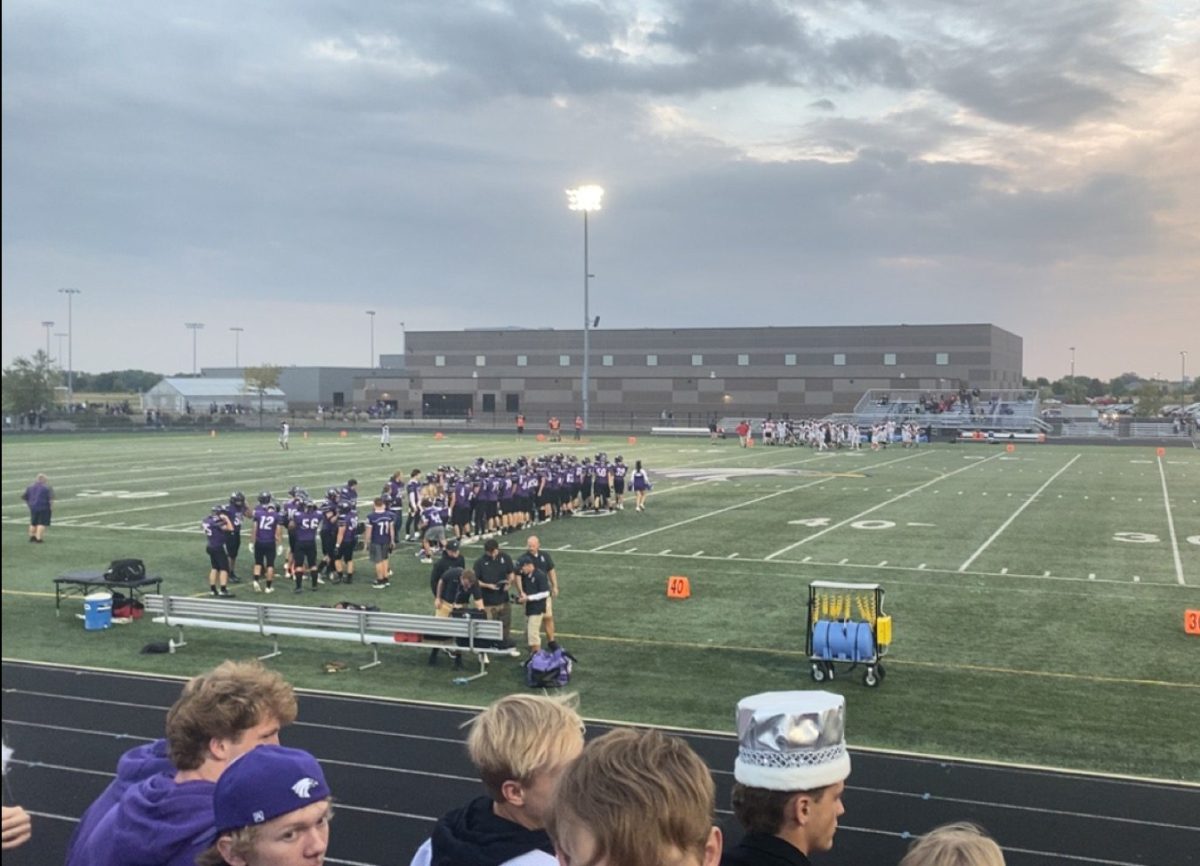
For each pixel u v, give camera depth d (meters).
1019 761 9.81
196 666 13.30
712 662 13.57
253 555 20.45
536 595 13.45
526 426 82.00
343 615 13.83
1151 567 20.17
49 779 9.22
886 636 12.47
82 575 16.30
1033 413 70.12
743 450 54.53
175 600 14.65
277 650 14.07
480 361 91.44
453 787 9.06
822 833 2.48
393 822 8.33
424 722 10.94
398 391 94.75
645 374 86.81
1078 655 13.80
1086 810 8.61
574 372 88.62
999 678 12.73
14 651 14.08
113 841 2.72
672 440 63.78
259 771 2.21
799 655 13.91
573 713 2.69
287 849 2.19
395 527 20.19
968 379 79.38
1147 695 12.03
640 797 1.73
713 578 19.22
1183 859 7.66
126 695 11.92
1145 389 100.31
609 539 23.97
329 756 9.85
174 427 71.25
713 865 1.90
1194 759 9.91
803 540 23.62
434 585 14.59
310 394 107.69
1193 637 14.75
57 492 32.62
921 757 9.89
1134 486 35.59
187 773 2.84
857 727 10.87
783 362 83.31
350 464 42.97
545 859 2.46
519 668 13.30
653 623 15.71
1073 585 18.44
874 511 28.78
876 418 70.25
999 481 37.44
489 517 24.53
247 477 37.34
